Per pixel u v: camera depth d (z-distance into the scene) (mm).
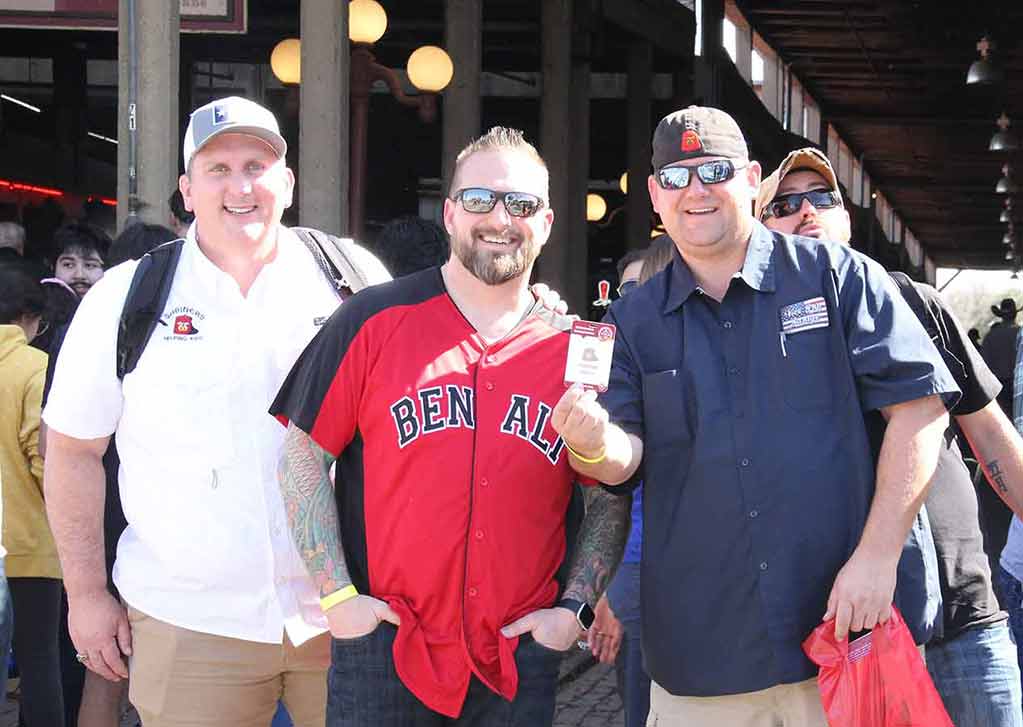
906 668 3410
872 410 3543
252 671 4125
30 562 5875
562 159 16672
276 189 4207
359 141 11789
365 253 4559
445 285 3824
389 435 3709
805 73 30609
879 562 3402
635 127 19828
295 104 12539
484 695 3732
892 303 3553
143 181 7895
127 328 4121
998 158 40375
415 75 12062
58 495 4223
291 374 3854
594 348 3359
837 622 3395
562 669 8719
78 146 22578
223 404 4113
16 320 6520
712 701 3613
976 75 22047
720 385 3576
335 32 10586
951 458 4254
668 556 3611
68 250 7594
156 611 4098
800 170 4504
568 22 16719
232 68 23141
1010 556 4906
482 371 3732
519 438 3705
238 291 4199
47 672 5914
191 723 4098
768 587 3506
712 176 3559
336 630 3711
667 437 3604
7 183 20625
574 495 3895
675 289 3660
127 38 7898
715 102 20656
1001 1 23109
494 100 24328
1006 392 13484
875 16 24609
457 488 3680
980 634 4195
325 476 3805
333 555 3744
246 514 4098
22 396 5977
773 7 24344
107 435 4234
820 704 3547
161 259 4223
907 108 34344
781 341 3562
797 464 3512
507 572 3699
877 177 45719
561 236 16641
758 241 3633
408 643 3684
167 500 4102
